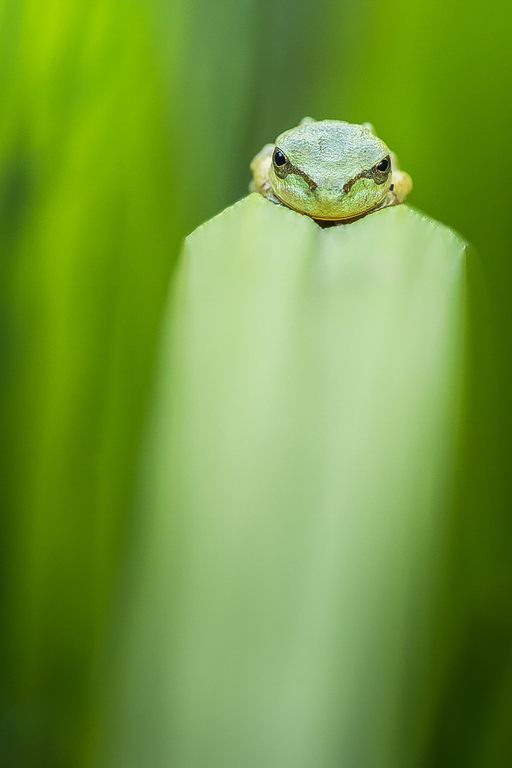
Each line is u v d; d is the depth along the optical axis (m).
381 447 0.20
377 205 0.24
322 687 0.20
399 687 0.20
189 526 0.20
